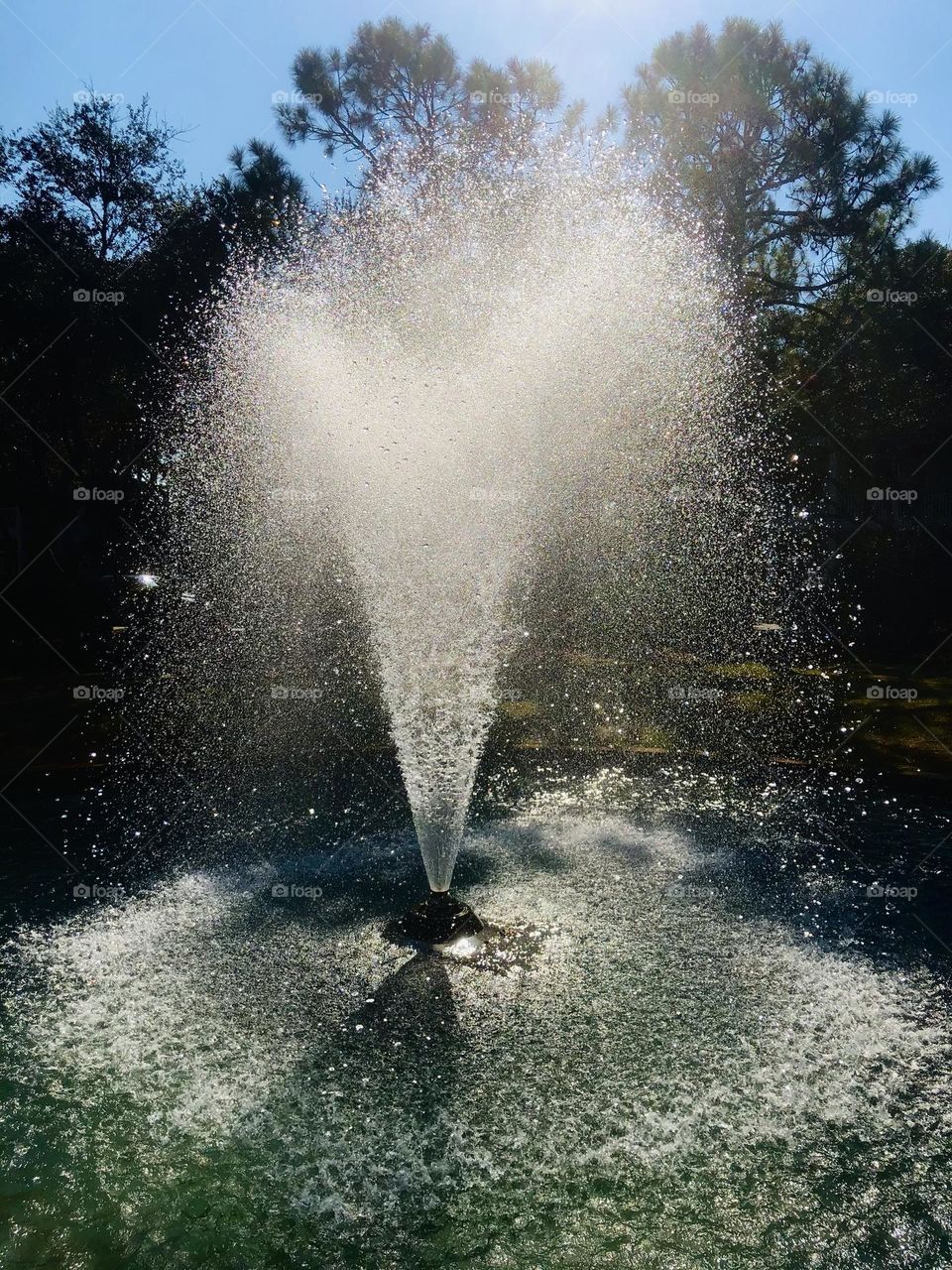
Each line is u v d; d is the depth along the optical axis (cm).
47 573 1544
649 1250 252
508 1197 271
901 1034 352
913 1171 280
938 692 957
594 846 552
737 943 426
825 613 1362
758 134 1455
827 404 1562
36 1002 377
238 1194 273
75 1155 289
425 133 1505
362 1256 251
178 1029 356
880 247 1489
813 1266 247
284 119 1578
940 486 1791
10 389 1498
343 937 431
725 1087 319
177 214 1512
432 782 493
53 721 860
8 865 529
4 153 1483
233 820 604
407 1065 333
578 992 381
